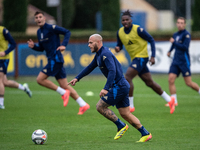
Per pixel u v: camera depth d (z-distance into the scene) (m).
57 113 33.12
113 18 105.94
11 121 29.06
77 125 27.48
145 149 19.19
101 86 55.75
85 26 186.38
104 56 20.23
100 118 30.53
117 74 20.59
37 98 43.81
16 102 40.31
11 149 19.47
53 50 31.94
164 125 27.06
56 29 31.72
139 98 43.69
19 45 64.50
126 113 21.19
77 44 65.62
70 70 65.75
